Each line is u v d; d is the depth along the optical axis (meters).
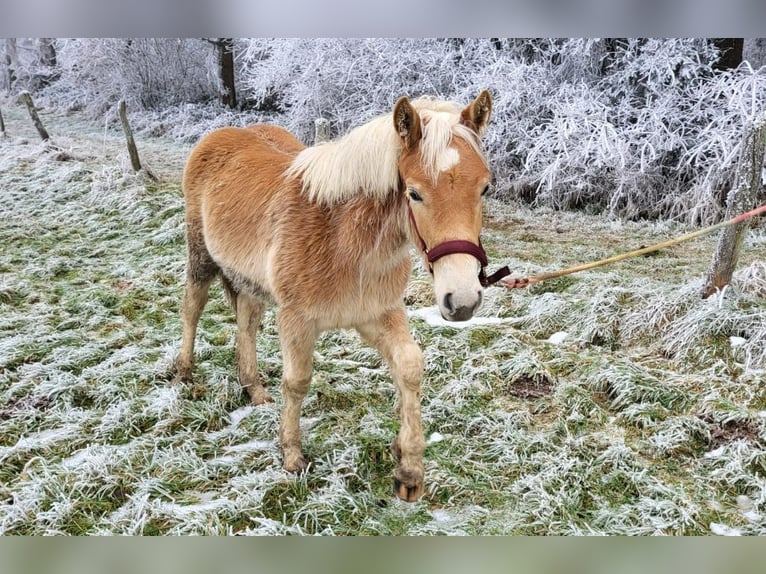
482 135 2.26
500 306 4.68
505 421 3.29
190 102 12.81
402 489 2.62
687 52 7.35
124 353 3.98
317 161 2.65
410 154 2.16
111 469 2.90
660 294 4.40
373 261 2.48
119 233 6.44
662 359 3.92
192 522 2.57
